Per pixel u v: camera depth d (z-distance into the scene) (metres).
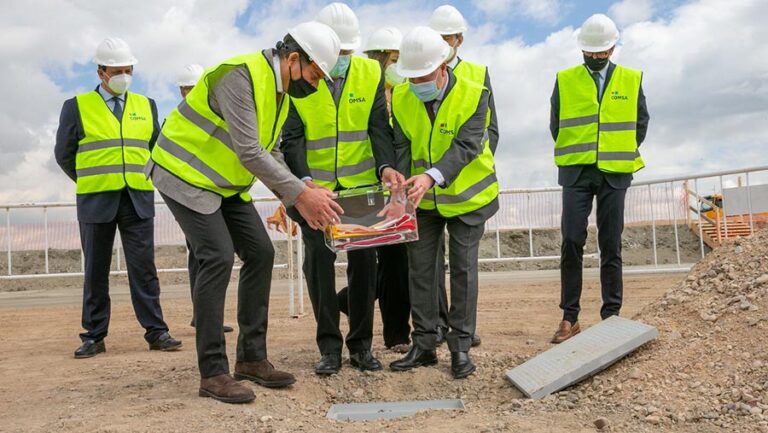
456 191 4.73
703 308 4.61
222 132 4.08
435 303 4.95
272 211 10.55
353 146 4.88
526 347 5.62
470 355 5.23
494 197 4.91
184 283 14.88
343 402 4.42
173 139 4.11
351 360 5.01
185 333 7.29
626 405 3.80
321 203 4.05
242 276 4.43
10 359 6.04
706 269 5.09
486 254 17.53
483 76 5.70
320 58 4.02
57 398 4.43
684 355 4.16
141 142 6.21
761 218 9.80
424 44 4.48
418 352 4.91
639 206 11.03
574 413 3.75
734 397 3.68
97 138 6.05
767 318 4.20
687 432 3.40
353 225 4.41
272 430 3.61
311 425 3.74
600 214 5.99
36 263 17.05
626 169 5.89
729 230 10.04
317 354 5.52
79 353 5.96
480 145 4.68
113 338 7.12
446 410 3.99
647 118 6.03
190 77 7.25
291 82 4.11
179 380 4.74
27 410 4.18
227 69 3.91
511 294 10.18
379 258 5.48
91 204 6.02
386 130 4.93
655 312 4.87
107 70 6.05
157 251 15.67
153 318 6.22
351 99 4.86
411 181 4.45
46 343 7.00
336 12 4.82
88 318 6.06
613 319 4.89
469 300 4.75
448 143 4.71
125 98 6.25
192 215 4.09
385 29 5.93
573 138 6.01
